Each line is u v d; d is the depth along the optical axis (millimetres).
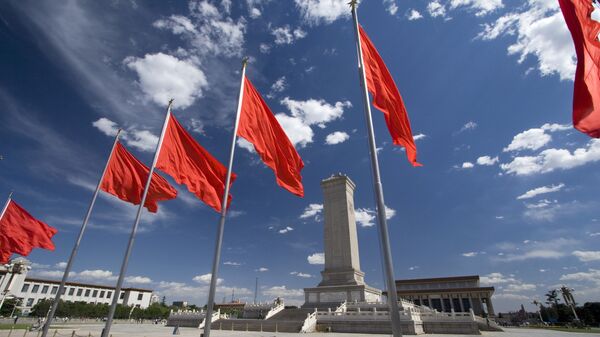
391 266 10406
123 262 16641
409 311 39094
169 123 20172
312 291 59844
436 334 39969
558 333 45531
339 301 56938
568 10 10703
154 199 22406
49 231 28125
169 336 35312
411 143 14391
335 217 65375
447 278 108188
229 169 14211
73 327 50281
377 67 15062
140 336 34844
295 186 16625
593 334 42969
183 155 19500
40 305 79750
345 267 60219
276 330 44594
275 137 16781
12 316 76500
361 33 15203
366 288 57594
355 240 65062
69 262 21016
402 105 14852
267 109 17062
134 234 17328
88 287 108812
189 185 18984
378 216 11180
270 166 16219
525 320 123875
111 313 15625
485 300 99625
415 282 110812
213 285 11828
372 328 40531
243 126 15875
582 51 10195
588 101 9781
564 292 98000
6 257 25875
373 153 12133
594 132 9562
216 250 12445
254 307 61406
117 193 22234
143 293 124125
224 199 13594
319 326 43219
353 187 71125
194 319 58375
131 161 22938
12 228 26547
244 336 34906
